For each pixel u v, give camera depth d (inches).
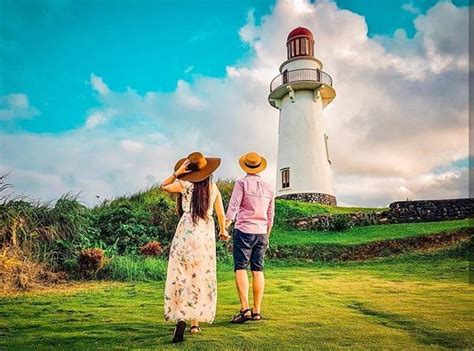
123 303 271.1
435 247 530.0
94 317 228.8
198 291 179.2
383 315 214.2
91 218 531.8
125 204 612.7
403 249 531.2
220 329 190.5
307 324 197.0
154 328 201.9
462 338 171.9
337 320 204.8
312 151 1083.9
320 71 1113.4
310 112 1110.4
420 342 168.1
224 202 630.5
